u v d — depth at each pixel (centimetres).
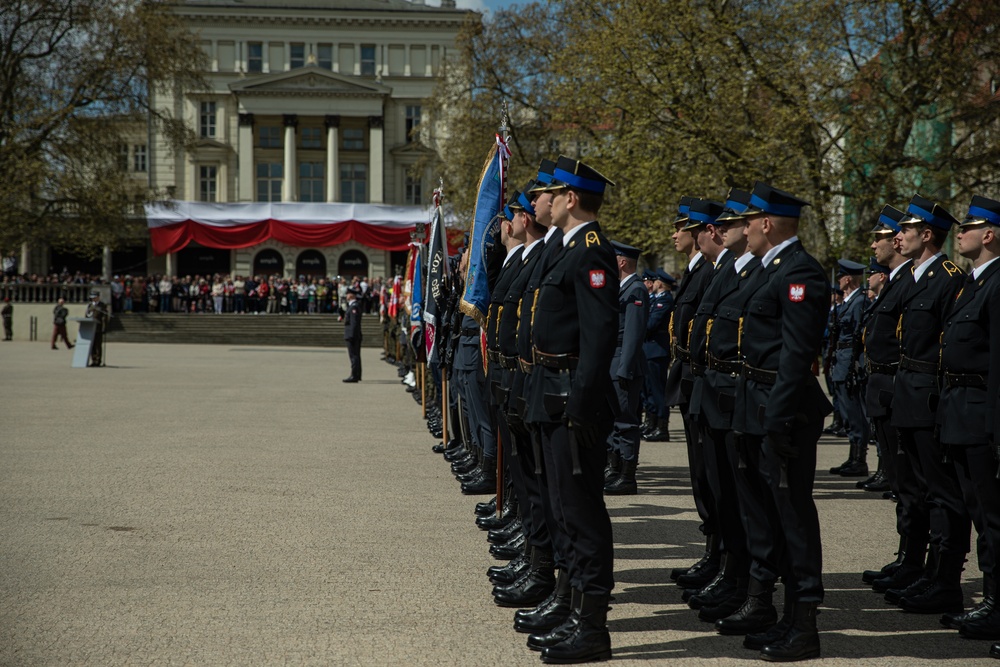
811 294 534
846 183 2217
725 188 2294
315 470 1060
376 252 6200
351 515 836
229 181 6412
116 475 1012
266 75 6300
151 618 559
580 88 2586
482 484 937
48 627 541
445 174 3922
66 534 755
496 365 646
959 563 609
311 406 1753
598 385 514
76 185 4159
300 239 5700
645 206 2372
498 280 661
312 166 6550
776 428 523
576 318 538
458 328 977
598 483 525
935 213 648
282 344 4500
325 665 489
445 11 6562
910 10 2078
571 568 525
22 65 4247
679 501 946
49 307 4575
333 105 6372
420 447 1245
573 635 511
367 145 6550
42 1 4072
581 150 3634
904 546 655
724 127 2258
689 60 2278
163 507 858
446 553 713
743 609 559
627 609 601
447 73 4000
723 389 573
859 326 975
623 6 2409
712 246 683
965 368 585
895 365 713
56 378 2338
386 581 641
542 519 604
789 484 527
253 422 1495
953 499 612
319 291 5175
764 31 2250
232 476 1016
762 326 555
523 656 509
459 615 575
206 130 6469
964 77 2134
